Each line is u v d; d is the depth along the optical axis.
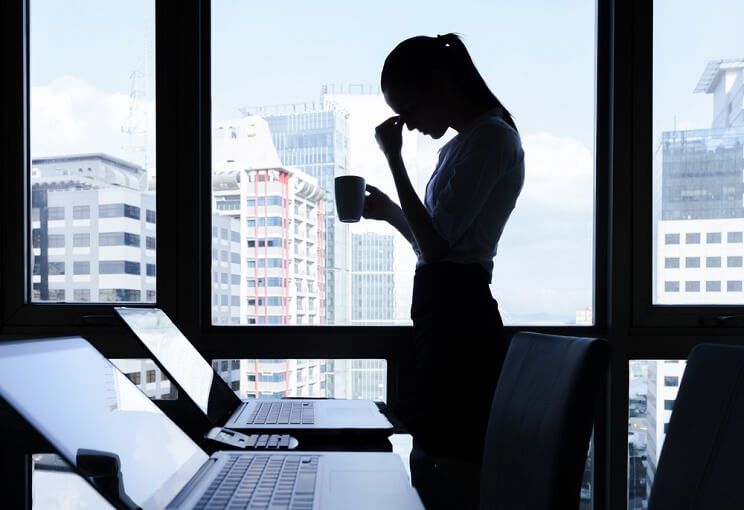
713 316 1.77
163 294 1.73
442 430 1.30
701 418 0.73
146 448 0.62
